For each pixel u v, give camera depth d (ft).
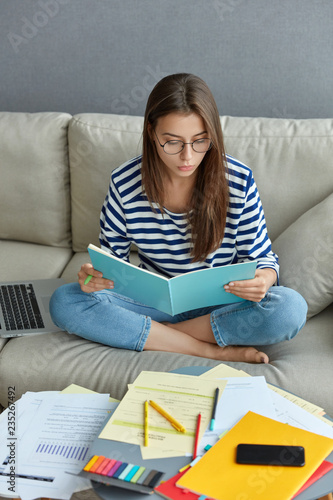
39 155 6.80
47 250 7.07
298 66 7.02
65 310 5.27
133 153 6.46
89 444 3.74
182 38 7.18
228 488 3.21
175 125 4.45
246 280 4.70
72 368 5.03
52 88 7.70
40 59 7.58
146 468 3.41
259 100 7.27
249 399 3.88
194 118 4.47
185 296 4.68
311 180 6.10
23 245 7.16
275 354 5.14
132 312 5.30
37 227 7.04
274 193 6.17
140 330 5.20
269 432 3.57
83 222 6.84
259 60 7.08
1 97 7.76
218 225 5.03
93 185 6.64
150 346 5.25
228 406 3.84
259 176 6.19
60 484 3.50
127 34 7.29
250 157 6.22
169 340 5.24
